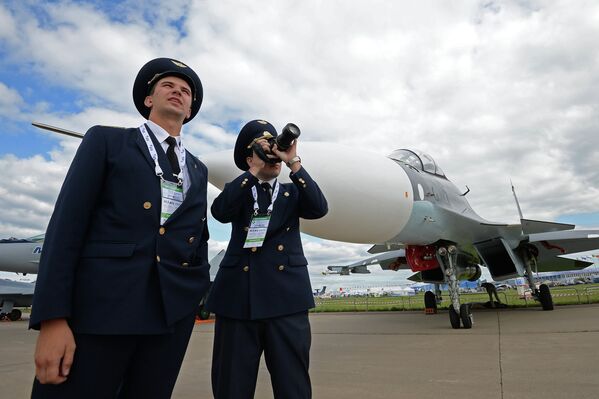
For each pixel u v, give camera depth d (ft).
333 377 15.10
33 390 5.65
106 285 5.73
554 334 23.44
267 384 14.89
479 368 15.43
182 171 7.14
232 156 16.88
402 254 55.62
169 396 6.61
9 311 73.00
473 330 27.61
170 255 6.31
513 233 36.73
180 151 7.30
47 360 5.23
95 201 6.05
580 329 24.95
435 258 31.83
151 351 6.32
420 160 30.17
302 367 8.46
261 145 8.71
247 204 9.25
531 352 18.10
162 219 6.40
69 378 5.50
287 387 8.19
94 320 5.57
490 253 41.27
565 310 42.45
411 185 22.94
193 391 14.20
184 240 6.56
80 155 6.13
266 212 9.04
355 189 19.24
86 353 5.57
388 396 12.10
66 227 5.58
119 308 5.70
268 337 8.45
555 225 33.24
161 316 6.03
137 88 7.95
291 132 8.21
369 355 19.93
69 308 5.39
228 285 8.86
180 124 7.56
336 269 65.92
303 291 8.81
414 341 24.06
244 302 8.50
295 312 8.50
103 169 6.22
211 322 53.78
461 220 28.96
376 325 36.35
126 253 5.92
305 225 19.95
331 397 12.26
